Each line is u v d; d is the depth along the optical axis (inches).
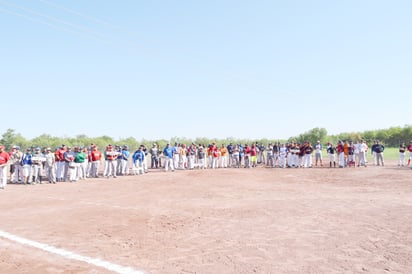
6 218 379.6
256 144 1296.8
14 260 236.5
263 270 208.5
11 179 787.4
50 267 221.0
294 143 1112.8
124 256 242.4
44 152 837.2
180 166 1127.6
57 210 423.5
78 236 300.4
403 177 727.1
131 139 2554.1
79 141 2309.3
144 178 814.5
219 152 1145.4
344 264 216.8
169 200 494.3
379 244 258.5
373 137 2817.4
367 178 733.3
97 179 820.6
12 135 1925.4
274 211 393.7
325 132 2849.4
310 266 214.2
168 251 252.4
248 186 645.3
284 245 260.8
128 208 431.5
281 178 782.5
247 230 309.7
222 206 436.8
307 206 421.7
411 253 236.7
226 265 219.0
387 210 385.7
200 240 280.5
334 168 999.6
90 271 212.5
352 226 315.0
